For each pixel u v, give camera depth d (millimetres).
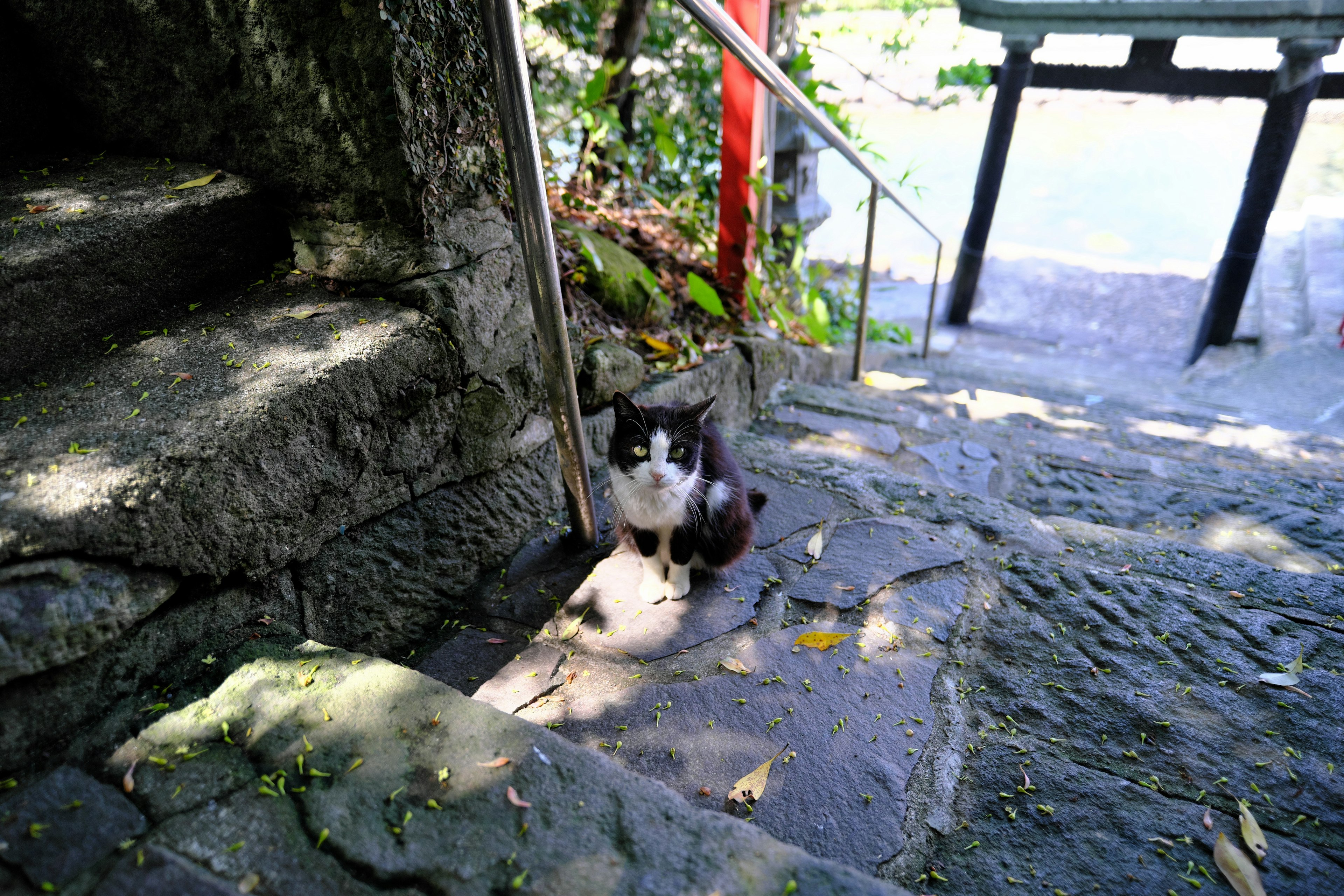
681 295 3588
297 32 1646
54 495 1208
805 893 1047
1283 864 1335
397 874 1049
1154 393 6551
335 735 1251
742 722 1620
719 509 1982
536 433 2229
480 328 1944
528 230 1691
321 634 1685
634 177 4445
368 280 1879
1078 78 7477
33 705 1159
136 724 1257
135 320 1730
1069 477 3131
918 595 2000
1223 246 9242
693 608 1971
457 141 1840
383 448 1731
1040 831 1402
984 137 11359
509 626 1935
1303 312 7875
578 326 2412
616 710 1658
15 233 1577
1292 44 6324
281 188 1871
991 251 9984
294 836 1085
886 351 6457
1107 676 1740
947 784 1493
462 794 1163
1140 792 1473
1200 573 2080
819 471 2613
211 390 1497
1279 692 1679
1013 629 1887
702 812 1166
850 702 1674
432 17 1687
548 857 1080
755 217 3719
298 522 1567
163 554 1307
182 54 1776
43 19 1829
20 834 1050
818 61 7637
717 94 4562
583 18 3871
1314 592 1985
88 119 1962
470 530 2041
